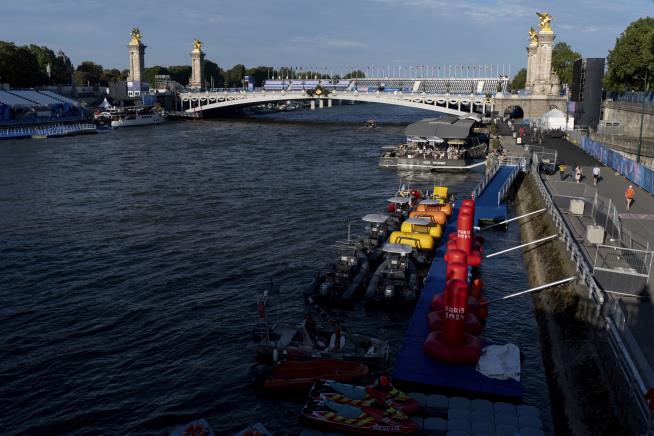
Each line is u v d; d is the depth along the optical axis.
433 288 37.47
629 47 118.50
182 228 55.22
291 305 37.34
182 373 29.45
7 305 37.38
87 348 31.91
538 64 153.88
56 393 27.73
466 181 83.62
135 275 42.66
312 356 29.50
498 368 26.45
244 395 27.58
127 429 25.20
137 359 30.83
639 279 29.20
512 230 55.66
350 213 61.41
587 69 89.81
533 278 41.00
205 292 39.53
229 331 33.81
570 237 36.69
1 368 29.81
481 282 40.66
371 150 114.31
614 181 62.69
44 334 33.53
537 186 61.12
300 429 25.06
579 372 25.44
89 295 39.03
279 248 48.94
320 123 182.00
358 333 33.53
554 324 31.33
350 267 40.47
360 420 23.20
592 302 29.28
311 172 88.00
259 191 72.75
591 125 92.50
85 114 172.12
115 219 58.59
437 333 29.20
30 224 56.59
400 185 78.56
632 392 20.80
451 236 45.28
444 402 24.58
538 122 132.25
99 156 104.12
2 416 26.00
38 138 132.62
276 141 130.25
